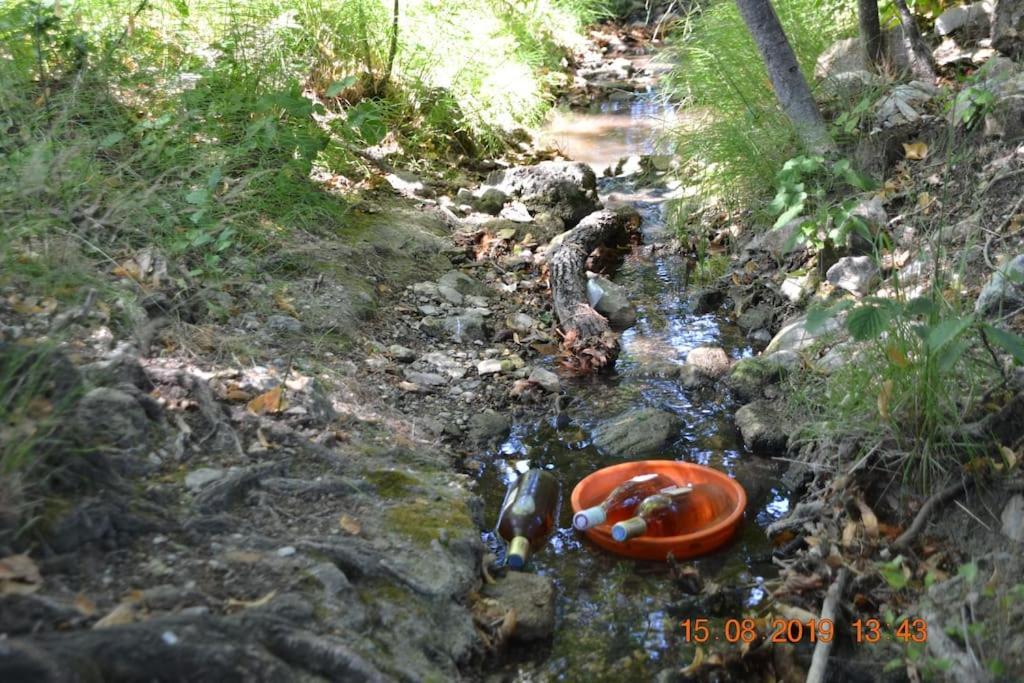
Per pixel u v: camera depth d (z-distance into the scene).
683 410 4.12
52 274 3.57
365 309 4.39
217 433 3.15
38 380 2.82
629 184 6.59
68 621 2.28
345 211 5.23
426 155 6.42
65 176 4.11
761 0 4.96
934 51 6.00
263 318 4.02
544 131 7.63
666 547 3.23
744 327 4.75
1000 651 2.59
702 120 5.94
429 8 7.04
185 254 4.16
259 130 4.96
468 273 5.13
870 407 3.43
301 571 2.63
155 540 2.65
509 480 3.67
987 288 3.76
